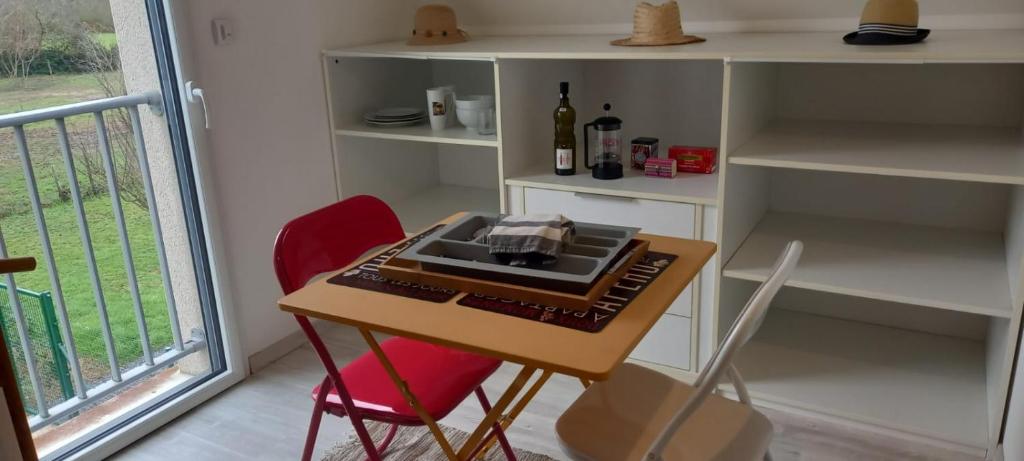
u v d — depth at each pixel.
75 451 2.18
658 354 2.53
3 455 1.17
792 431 2.22
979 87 2.35
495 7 3.06
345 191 3.00
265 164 2.68
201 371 2.79
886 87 2.47
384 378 1.73
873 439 2.17
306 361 2.80
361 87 3.00
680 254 1.57
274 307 2.79
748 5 2.59
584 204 2.48
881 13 2.06
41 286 4.09
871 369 2.41
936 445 2.12
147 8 2.32
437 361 1.79
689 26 2.73
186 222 2.52
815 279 2.18
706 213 2.28
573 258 1.42
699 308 2.39
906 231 2.53
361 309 1.38
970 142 2.20
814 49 2.04
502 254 1.47
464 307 1.36
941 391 2.28
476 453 1.76
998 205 2.43
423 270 1.48
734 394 2.37
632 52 2.23
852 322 2.74
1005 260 2.25
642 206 2.38
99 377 3.68
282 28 2.67
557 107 2.73
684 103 2.77
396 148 3.22
